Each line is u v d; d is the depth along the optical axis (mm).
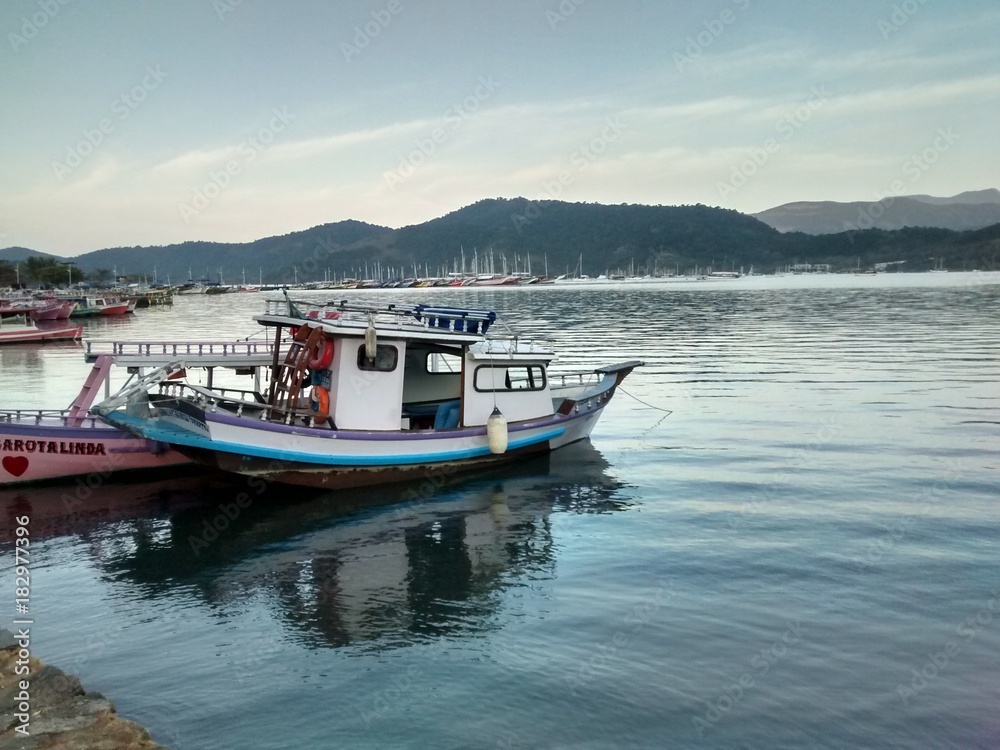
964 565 12312
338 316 17250
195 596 11438
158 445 17969
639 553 13070
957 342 45781
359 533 14266
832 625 10281
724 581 11812
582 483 17641
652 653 9555
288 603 11172
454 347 18719
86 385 18469
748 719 8133
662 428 23797
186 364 18828
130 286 165625
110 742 7234
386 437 16922
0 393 30953
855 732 7918
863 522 14523
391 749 7648
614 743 7734
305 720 8164
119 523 14844
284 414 17156
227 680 8992
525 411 19734
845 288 133250
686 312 81250
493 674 9078
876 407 26156
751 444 21281
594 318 74250
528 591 11531
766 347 46094
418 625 10422
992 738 7801
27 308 66438
